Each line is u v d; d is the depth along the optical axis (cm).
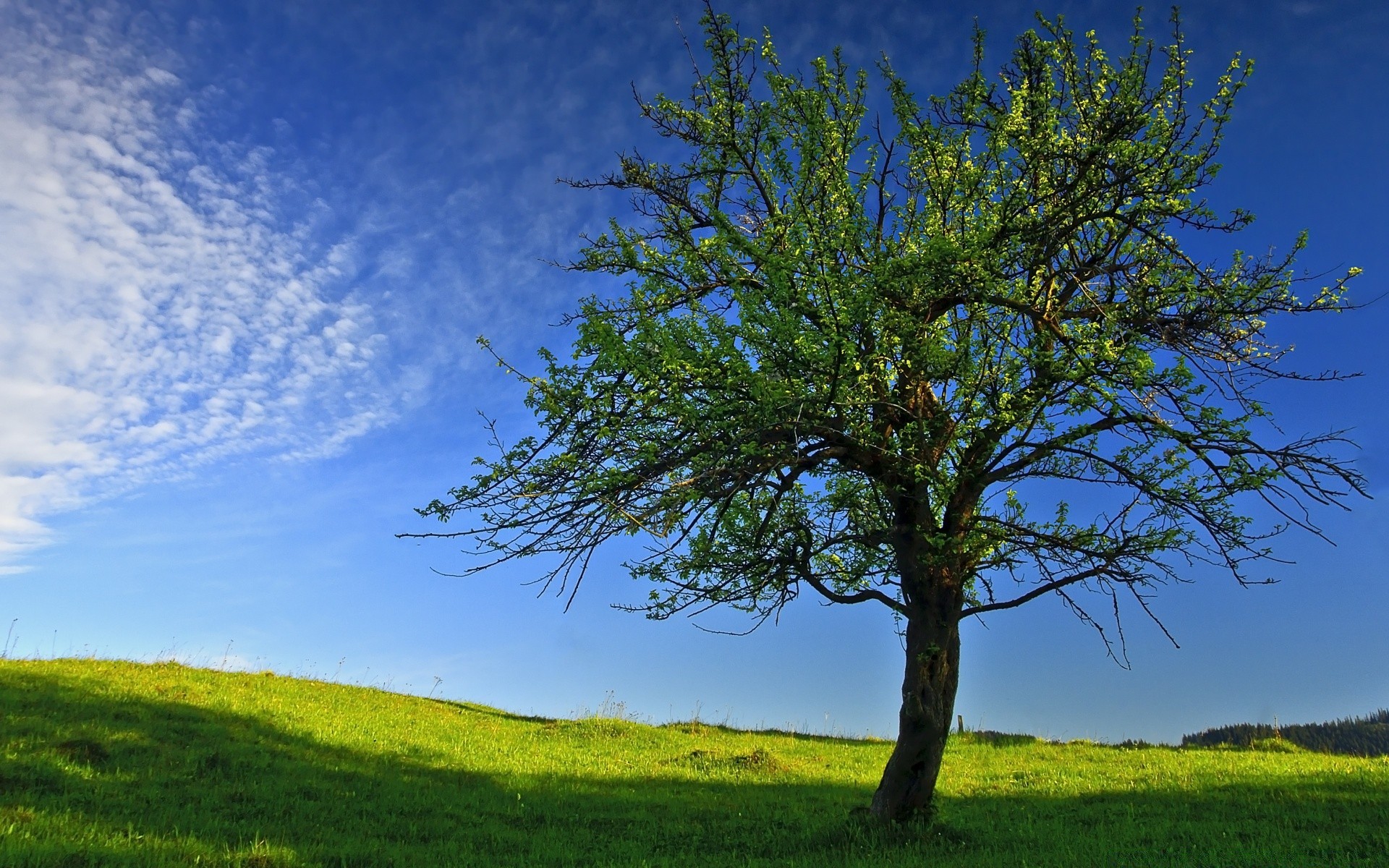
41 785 1163
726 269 1165
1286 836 1126
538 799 1484
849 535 1278
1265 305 1115
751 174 1250
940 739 1208
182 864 908
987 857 1056
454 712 2444
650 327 1070
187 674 2134
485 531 977
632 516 918
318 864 984
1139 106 1095
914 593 1237
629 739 2291
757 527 1278
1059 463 1177
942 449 1219
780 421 1021
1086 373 1066
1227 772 1730
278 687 2219
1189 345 1134
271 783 1364
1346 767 1747
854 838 1162
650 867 1063
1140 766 1944
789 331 1039
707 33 1167
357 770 1544
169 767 1361
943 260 1074
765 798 1581
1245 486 1033
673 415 1040
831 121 1179
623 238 1186
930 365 1168
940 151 1240
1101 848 1095
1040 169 1152
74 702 1617
